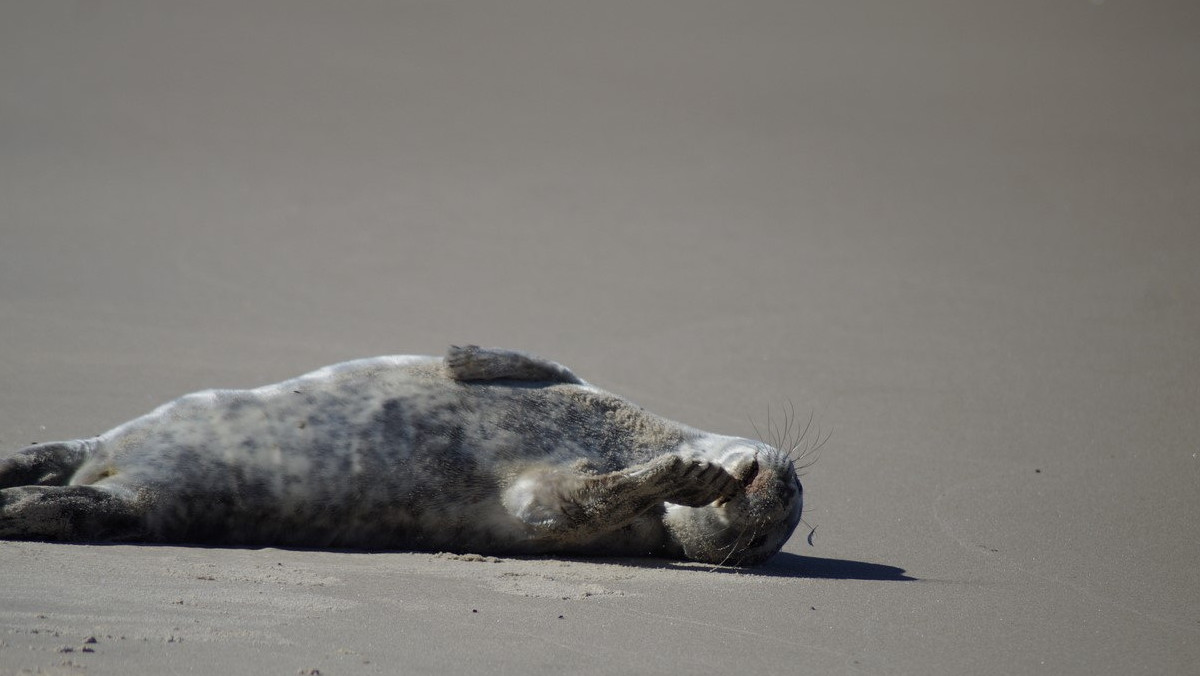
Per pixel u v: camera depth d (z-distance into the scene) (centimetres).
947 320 4909
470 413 2412
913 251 6088
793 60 12544
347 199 7100
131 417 3362
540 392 2492
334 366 2434
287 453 2302
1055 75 11625
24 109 8906
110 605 1834
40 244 5659
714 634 1972
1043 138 9012
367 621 1883
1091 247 6066
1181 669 1966
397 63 11675
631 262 5894
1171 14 14325
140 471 2256
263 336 4462
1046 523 2870
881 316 4981
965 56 12788
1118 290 5284
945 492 3092
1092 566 2569
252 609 1884
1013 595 2331
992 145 8825
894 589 2328
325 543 2339
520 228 6550
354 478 2316
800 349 4531
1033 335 4678
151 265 5453
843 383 4125
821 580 2369
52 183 7031
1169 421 3712
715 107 10275
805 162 8350
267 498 2288
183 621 1797
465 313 4969
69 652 1623
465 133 9131
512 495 2364
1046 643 2052
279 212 6712
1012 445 3503
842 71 12006
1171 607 2311
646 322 4900
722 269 5778
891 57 12750
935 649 1984
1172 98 10356
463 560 2314
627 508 2320
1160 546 2728
